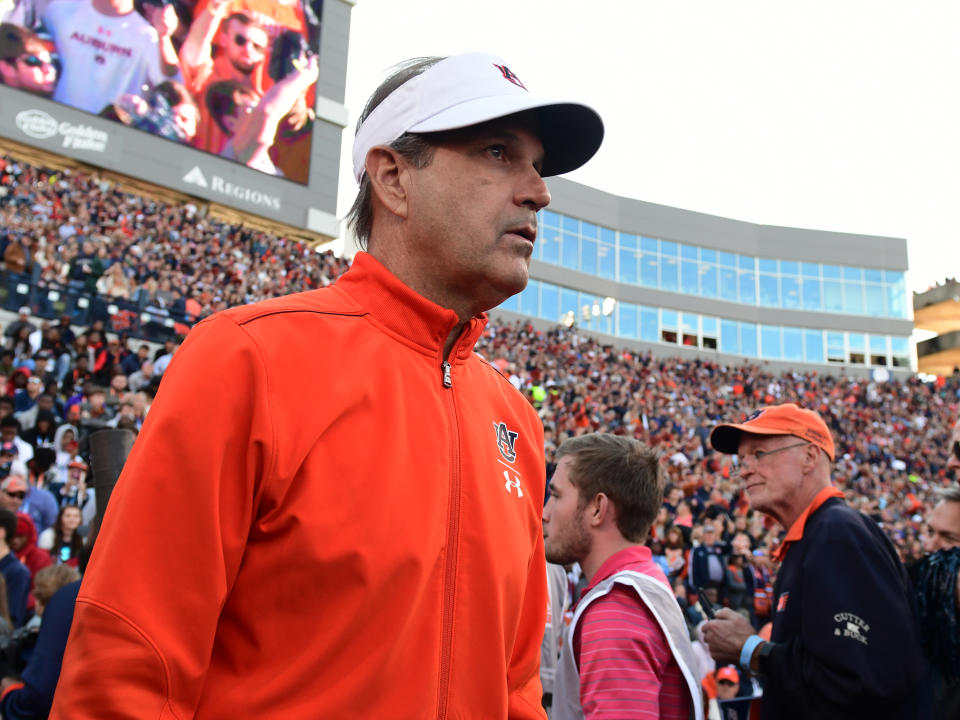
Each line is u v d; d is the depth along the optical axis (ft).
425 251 4.22
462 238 4.11
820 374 148.46
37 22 89.20
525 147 4.29
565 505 7.89
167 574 3.11
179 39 98.63
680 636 6.79
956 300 169.99
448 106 4.09
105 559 3.11
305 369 3.57
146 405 26.63
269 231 109.40
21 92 87.61
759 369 116.78
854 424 98.22
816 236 155.74
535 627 4.71
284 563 3.27
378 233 4.49
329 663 3.20
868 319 153.07
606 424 57.11
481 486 3.98
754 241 153.89
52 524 20.31
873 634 6.41
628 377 89.51
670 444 53.52
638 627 6.65
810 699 6.65
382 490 3.47
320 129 112.27
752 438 8.52
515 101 4.07
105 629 2.99
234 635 3.31
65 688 2.99
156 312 46.39
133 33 95.14
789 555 7.75
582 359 90.12
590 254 142.92
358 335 3.92
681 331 145.69
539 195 4.28
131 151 94.32
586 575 7.84
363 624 3.25
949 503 9.86
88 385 30.48
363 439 3.56
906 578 7.31
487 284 4.23
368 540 3.33
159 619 3.06
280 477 3.32
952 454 8.09
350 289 4.22
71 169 92.89
